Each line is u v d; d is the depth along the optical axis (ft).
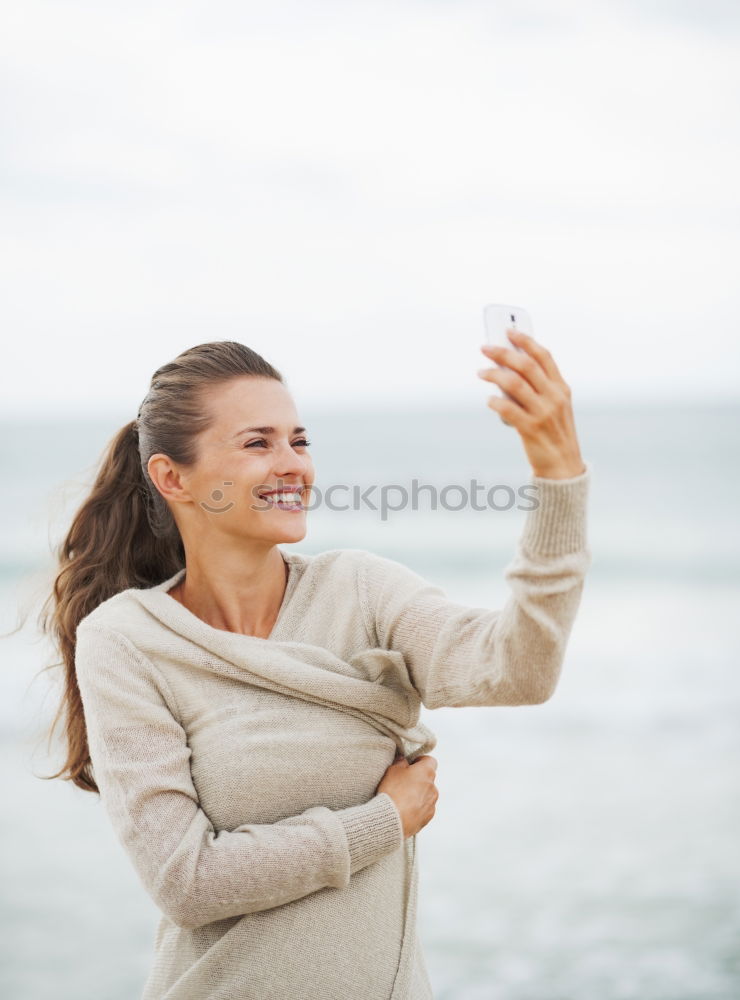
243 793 5.40
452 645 5.35
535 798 23.12
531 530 4.63
